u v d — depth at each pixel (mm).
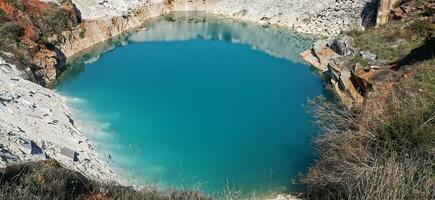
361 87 54062
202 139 47844
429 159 25797
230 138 48375
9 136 34000
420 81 41906
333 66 62719
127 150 44562
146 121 51156
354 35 71188
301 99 59812
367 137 31609
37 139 37781
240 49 83188
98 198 22109
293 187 39688
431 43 53344
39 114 44750
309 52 78375
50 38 69812
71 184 22141
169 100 57062
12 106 42406
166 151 45000
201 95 59438
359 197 23219
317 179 34562
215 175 41188
